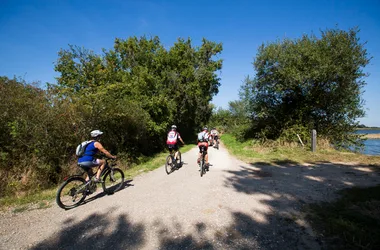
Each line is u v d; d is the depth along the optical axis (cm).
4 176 573
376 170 705
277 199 479
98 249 304
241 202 466
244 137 1853
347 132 1321
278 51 1334
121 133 977
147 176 737
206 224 370
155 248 303
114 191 572
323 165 823
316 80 1229
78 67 1332
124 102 1020
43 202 498
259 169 804
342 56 1195
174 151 852
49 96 716
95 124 812
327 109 1355
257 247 299
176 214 412
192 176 715
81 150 490
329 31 1280
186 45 2162
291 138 1342
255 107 1576
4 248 312
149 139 1378
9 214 432
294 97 1428
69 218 409
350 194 481
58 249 307
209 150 1461
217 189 562
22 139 620
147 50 1952
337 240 307
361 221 354
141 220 391
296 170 760
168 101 1567
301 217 384
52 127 680
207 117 3025
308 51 1220
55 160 682
